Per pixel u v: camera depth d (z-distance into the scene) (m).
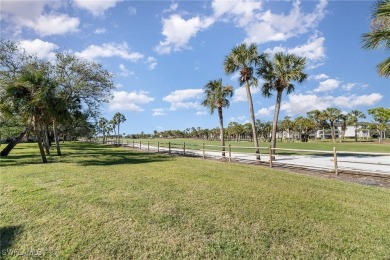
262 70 17.34
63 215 4.93
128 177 8.84
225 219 4.82
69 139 65.25
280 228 4.45
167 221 4.68
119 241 3.92
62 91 18.75
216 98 20.36
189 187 7.31
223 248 3.75
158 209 5.30
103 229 4.32
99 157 17.30
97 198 6.02
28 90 13.23
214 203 5.76
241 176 9.32
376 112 58.34
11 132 19.77
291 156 19.70
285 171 11.05
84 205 5.50
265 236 4.14
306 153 23.45
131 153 21.36
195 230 4.32
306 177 9.37
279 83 17.03
